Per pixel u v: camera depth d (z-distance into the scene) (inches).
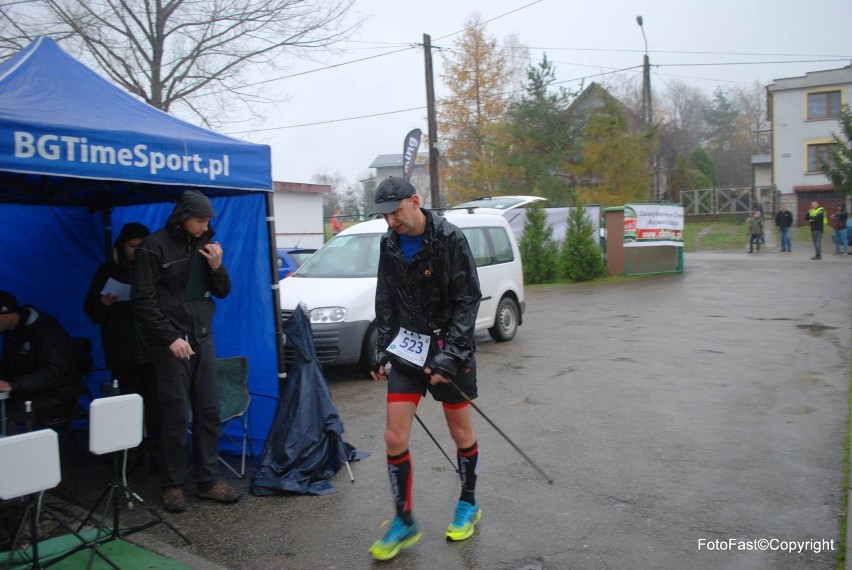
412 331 149.0
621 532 154.9
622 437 219.3
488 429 233.0
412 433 232.5
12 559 139.3
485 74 1362.0
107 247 245.8
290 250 467.8
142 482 197.5
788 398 256.8
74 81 193.5
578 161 1119.0
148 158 169.3
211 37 595.2
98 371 242.4
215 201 219.1
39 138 148.3
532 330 437.1
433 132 932.0
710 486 178.1
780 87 1579.7
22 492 114.3
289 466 187.6
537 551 147.6
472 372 152.6
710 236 1300.4
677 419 235.9
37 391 179.2
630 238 728.3
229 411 192.5
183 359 172.6
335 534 160.2
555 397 270.5
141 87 580.1
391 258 147.9
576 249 728.3
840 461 191.6
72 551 140.6
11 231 229.6
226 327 216.4
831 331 387.5
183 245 174.2
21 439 114.5
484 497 177.2
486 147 1208.8
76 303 244.8
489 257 388.8
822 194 1541.6
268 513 172.7
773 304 498.9
